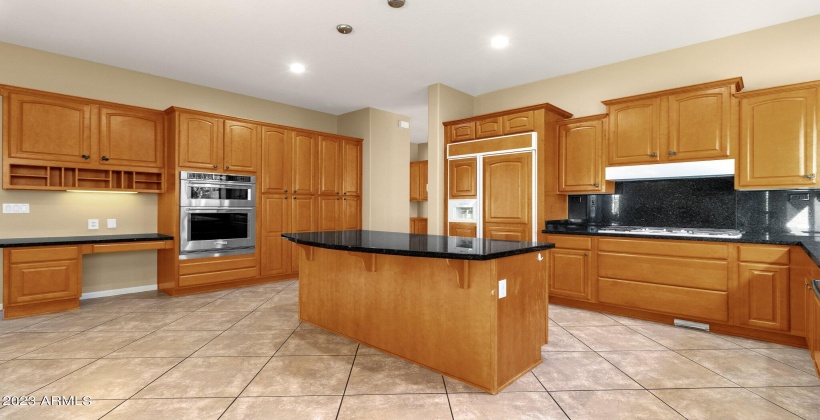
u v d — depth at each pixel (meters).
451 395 2.01
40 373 2.25
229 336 2.92
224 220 4.45
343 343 2.78
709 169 3.18
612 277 3.46
